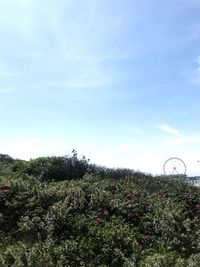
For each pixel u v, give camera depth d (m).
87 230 11.99
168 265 10.41
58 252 10.74
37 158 19.92
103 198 13.88
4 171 19.44
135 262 10.82
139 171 22.05
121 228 12.18
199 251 11.83
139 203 14.26
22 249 10.30
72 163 20.38
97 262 10.88
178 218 12.87
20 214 12.76
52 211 12.41
